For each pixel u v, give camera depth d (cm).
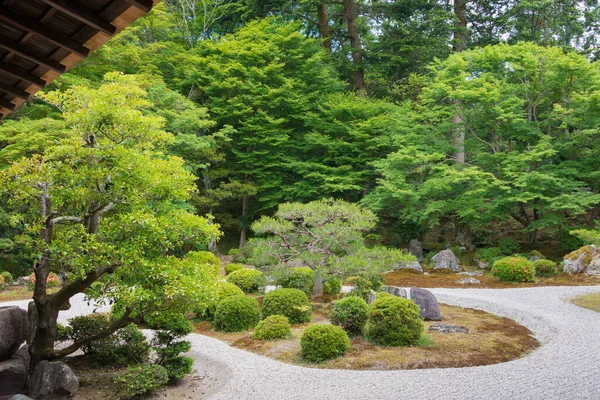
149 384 590
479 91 1609
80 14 259
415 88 2308
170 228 606
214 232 650
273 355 769
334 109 2111
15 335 643
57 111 1744
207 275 636
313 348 730
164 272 572
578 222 1972
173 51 2347
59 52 314
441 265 1717
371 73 2464
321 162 2152
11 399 462
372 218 1083
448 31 2272
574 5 2652
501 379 611
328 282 1209
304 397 561
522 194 1584
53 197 577
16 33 296
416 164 1856
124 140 634
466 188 1817
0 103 417
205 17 2631
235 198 2244
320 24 2556
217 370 706
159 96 1880
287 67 2297
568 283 1353
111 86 627
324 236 1091
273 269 1081
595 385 574
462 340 805
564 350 747
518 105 1658
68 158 614
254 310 970
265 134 2112
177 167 648
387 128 2048
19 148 1358
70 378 562
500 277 1438
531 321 966
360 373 655
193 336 904
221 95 2197
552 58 1648
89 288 643
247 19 2580
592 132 1532
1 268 1614
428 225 2203
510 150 1839
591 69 1590
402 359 709
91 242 567
